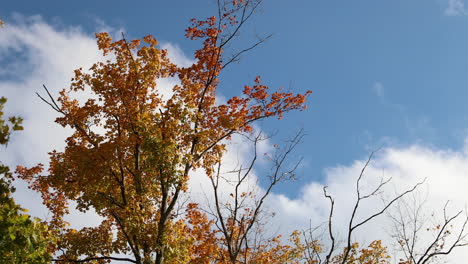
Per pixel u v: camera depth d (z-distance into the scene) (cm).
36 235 871
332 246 1491
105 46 1772
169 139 1608
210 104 1845
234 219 1730
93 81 1694
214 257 1798
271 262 1945
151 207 1716
